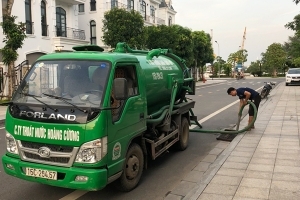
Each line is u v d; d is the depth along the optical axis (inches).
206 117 501.0
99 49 233.8
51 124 163.5
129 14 905.5
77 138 159.5
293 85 1160.8
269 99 693.9
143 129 207.6
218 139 346.3
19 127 171.8
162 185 214.2
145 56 260.1
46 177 165.2
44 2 907.4
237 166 228.8
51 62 187.0
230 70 2834.6
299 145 286.4
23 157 171.8
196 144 331.3
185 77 327.6
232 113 538.6
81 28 1210.6
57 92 175.2
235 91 356.5
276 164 231.8
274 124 391.2
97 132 159.5
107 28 920.3
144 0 1444.4
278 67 2470.5
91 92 170.7
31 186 210.7
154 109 254.7
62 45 930.7
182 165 259.1
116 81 168.7
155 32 1104.2
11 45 652.7
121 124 179.2
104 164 163.8
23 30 663.1
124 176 190.1
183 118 309.7
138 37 903.1
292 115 457.7
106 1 1182.9
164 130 254.5
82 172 158.1
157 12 1625.2
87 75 177.6
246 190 184.5
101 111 161.9
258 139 312.7
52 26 926.4
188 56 1306.6
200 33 1692.9
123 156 182.7
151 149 222.2
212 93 975.0
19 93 181.9
